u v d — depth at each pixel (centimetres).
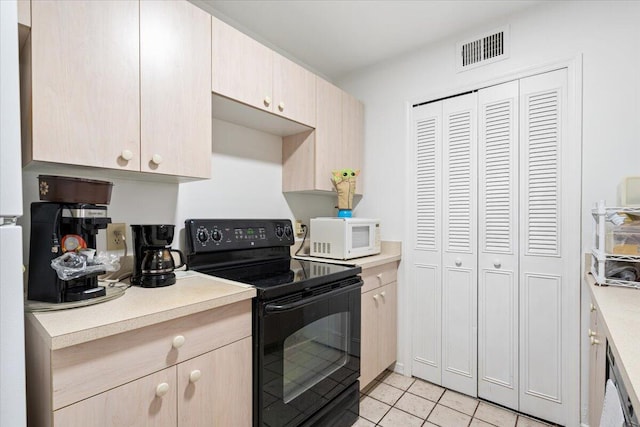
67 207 98
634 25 150
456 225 205
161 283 120
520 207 181
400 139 229
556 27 170
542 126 174
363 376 187
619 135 153
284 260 199
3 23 49
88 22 102
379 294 205
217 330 108
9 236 50
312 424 144
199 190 170
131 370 86
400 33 201
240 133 192
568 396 165
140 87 115
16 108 51
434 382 212
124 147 110
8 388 50
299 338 138
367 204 246
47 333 73
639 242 127
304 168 206
